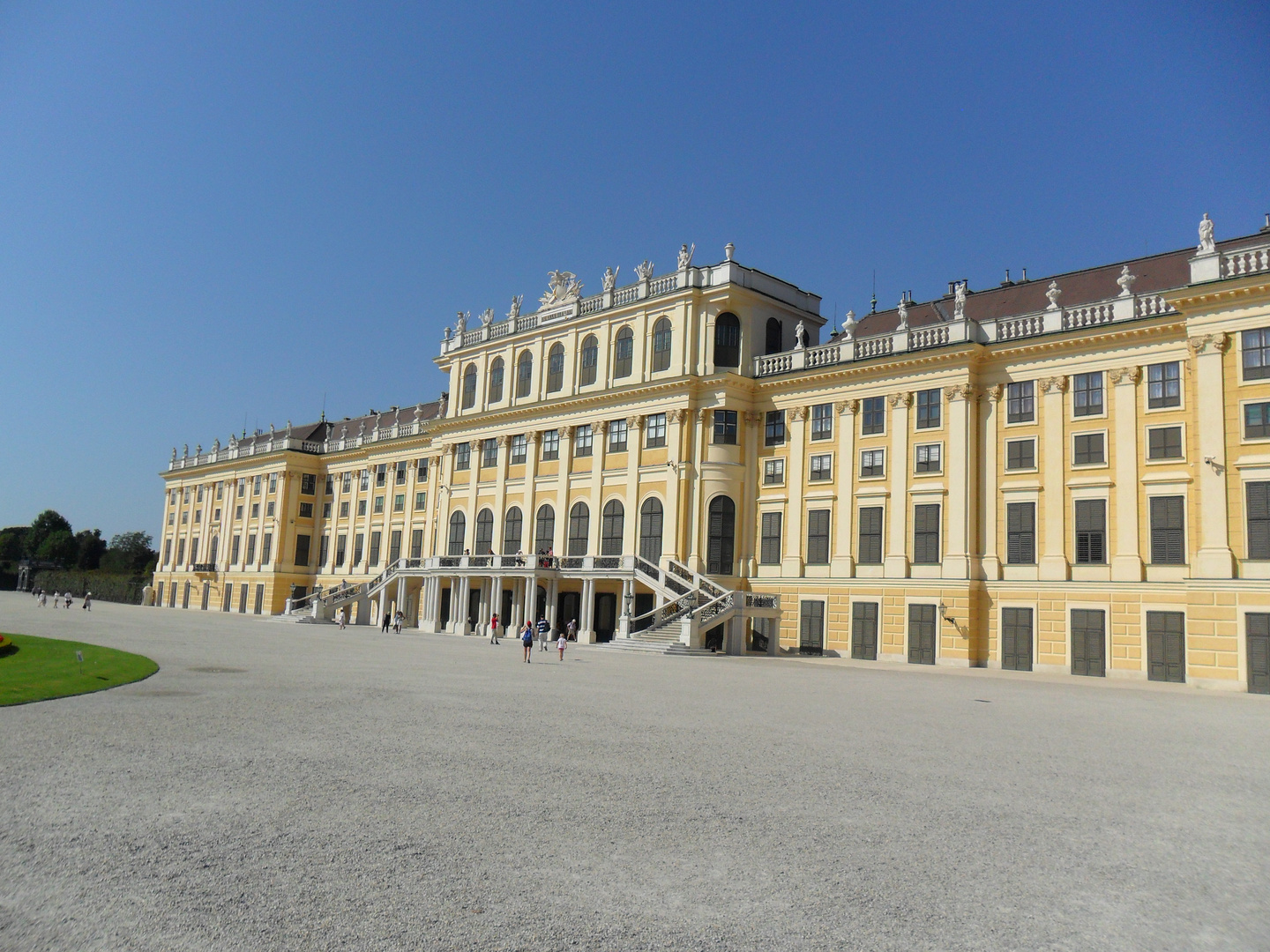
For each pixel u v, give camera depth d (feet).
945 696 90.84
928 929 25.21
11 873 26.71
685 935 24.11
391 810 35.04
